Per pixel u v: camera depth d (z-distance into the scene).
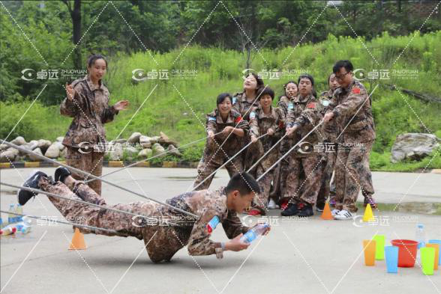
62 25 22.97
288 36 20.03
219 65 19.48
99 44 21.88
